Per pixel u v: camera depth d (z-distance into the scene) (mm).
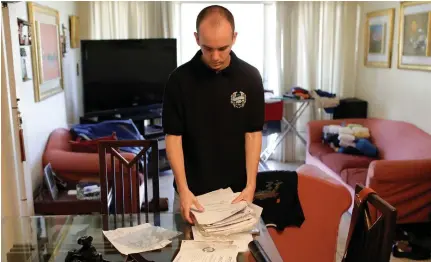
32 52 3375
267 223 2174
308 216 2219
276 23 5312
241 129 1675
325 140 4605
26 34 3193
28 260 1701
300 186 2209
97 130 4191
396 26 4406
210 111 1622
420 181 3254
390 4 4527
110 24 5176
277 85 5492
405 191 3266
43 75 3639
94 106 4594
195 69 1596
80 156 3457
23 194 2787
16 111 2697
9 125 2643
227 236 1554
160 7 5230
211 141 1657
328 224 2225
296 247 2238
